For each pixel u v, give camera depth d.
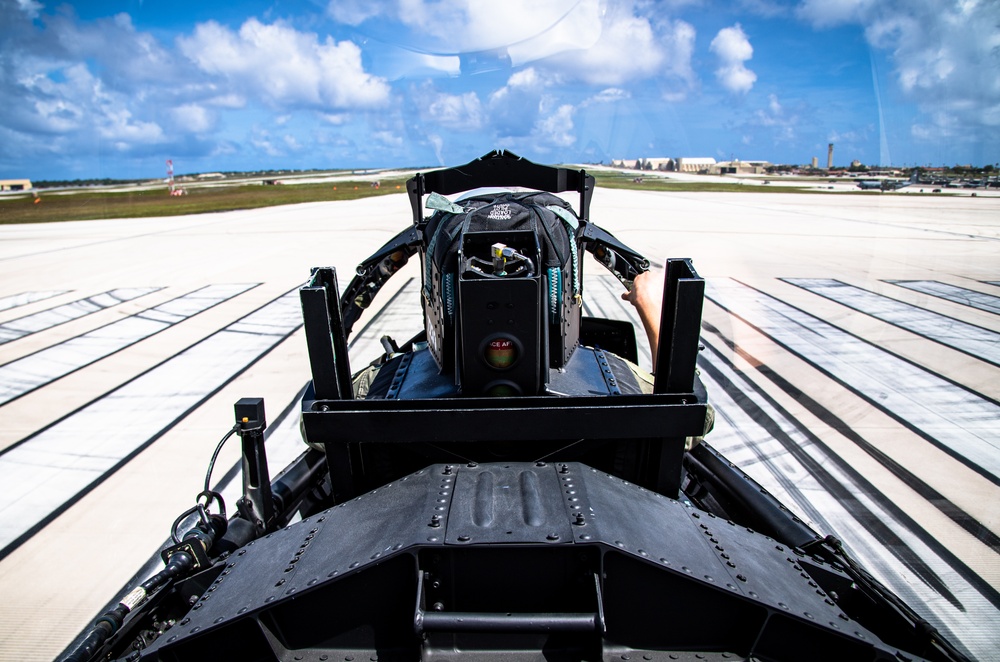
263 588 1.29
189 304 8.69
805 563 1.52
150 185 53.28
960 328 6.39
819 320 6.53
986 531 3.10
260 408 1.85
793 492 3.50
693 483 2.40
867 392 4.85
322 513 1.54
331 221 18.11
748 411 4.58
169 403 5.05
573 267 2.04
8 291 9.95
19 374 5.84
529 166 2.49
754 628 1.22
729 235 9.05
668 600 1.24
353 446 1.73
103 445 4.29
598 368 2.10
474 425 1.55
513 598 1.24
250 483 1.90
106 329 7.47
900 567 2.82
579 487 1.41
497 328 1.62
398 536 1.26
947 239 9.23
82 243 16.62
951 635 2.38
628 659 1.23
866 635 1.21
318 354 1.61
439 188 2.53
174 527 1.67
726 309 6.28
